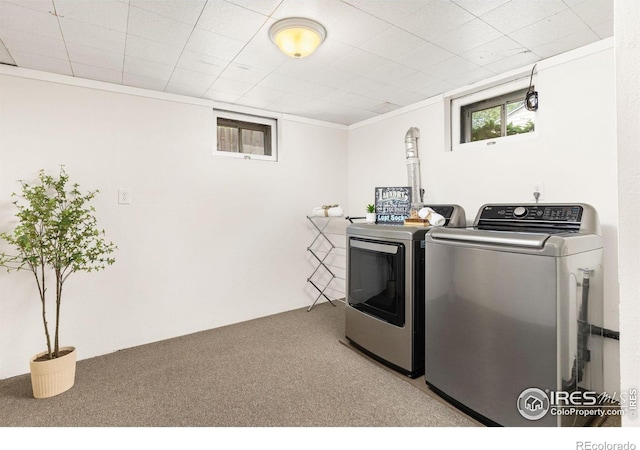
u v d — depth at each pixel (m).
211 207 3.00
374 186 3.55
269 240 3.35
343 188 3.89
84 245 2.17
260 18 1.69
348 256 2.61
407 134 2.94
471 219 2.59
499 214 2.06
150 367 2.26
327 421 1.67
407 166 2.95
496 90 2.50
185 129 2.85
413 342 2.05
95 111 2.46
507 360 1.52
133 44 1.94
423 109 2.97
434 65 2.24
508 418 1.52
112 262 2.28
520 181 2.28
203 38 1.88
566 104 2.04
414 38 1.88
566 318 1.39
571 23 1.73
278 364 2.29
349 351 2.50
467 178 2.62
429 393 1.91
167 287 2.78
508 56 2.10
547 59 2.12
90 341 2.45
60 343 2.34
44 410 1.79
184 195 2.85
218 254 3.04
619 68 0.53
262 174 3.29
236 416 1.72
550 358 1.38
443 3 1.56
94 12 1.62
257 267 3.28
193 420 1.69
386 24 1.75
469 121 2.74
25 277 2.22
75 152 2.38
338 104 3.09
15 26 1.74
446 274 1.80
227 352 2.49
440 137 2.82
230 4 1.57
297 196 3.53
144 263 2.67
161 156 2.73
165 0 1.53
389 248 2.17
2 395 1.94
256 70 2.32
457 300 1.74
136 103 2.62
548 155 2.12
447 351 1.81
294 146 3.49
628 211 0.52
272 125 3.41
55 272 2.23
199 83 2.56
